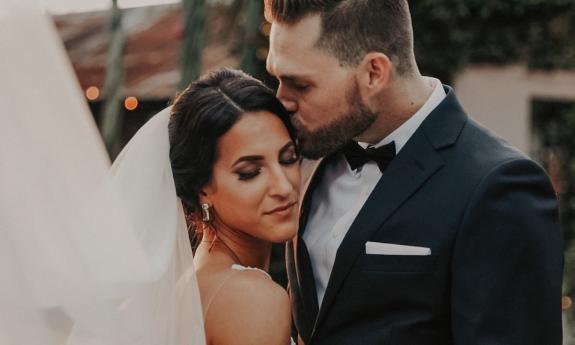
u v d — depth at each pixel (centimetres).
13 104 141
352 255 195
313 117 198
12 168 142
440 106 203
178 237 179
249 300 178
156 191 176
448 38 575
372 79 196
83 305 146
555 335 180
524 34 586
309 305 212
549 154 681
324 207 218
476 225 183
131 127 611
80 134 148
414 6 568
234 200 185
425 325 188
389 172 199
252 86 186
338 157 218
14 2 140
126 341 151
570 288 626
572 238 672
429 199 192
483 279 179
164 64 575
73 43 631
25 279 143
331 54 193
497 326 178
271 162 185
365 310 194
